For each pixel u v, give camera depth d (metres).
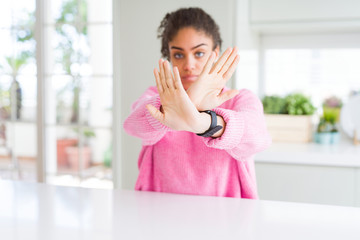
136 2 1.85
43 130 2.30
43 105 2.29
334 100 2.20
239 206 0.76
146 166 1.01
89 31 2.97
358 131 2.02
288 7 1.82
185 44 0.92
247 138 0.75
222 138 0.72
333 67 2.20
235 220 0.67
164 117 0.67
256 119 0.80
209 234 0.60
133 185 1.93
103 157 4.04
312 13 1.79
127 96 1.91
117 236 0.59
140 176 1.01
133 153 1.92
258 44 2.25
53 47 2.38
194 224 0.64
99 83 3.89
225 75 0.69
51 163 2.38
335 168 1.62
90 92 3.90
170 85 0.65
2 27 2.86
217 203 0.78
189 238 0.58
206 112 0.71
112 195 0.85
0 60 3.83
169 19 0.98
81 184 2.59
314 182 1.65
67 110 4.03
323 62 2.21
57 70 3.82
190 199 0.82
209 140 0.74
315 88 2.24
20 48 3.93
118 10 1.88
